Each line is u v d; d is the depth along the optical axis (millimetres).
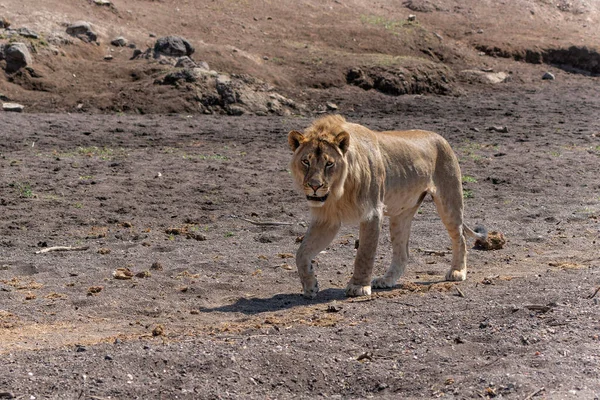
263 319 9453
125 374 7336
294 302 10320
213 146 25422
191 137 26922
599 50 51000
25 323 9602
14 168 20828
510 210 17750
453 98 39938
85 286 11227
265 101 33969
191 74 33469
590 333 7926
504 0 58688
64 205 17328
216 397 6891
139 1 43969
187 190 19141
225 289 11188
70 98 31766
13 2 37594
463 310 9195
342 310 9625
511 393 6527
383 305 9734
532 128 31297
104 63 35125
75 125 27844
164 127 28453
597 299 9070
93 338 8867
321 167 9547
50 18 37062
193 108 32125
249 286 11375
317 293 10656
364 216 10227
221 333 8758
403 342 8227
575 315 8547
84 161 22141
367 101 37156
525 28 55062
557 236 14883
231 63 37438
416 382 7094
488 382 6777
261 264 12633
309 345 8047
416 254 13570
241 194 18938
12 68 32375
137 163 22062
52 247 13789
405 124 31547
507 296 9734
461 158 24109
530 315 8742
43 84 32344
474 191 20016
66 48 35250
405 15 53562
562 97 41500
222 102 32969
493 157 24719
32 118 28641
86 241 14586
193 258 13039
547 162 23844
